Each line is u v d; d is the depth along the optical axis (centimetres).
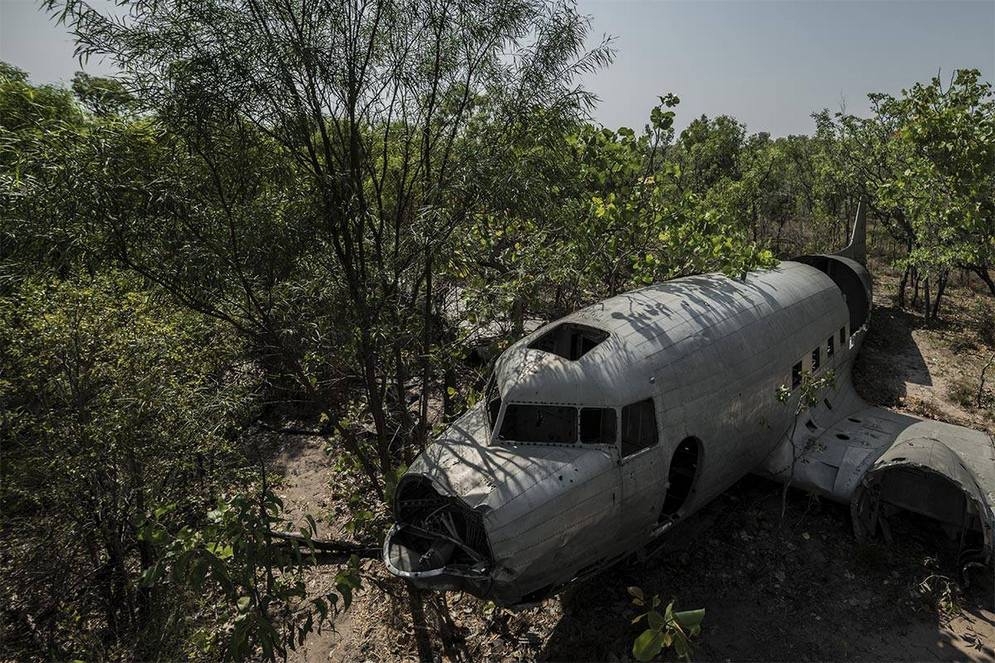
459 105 825
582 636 781
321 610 623
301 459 1330
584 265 1059
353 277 751
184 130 644
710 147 2767
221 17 647
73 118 744
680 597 843
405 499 735
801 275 1165
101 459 783
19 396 805
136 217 645
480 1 736
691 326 845
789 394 884
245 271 735
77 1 581
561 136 843
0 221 574
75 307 796
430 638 812
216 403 826
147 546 871
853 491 898
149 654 770
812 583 856
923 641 747
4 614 856
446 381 1209
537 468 668
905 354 1722
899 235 2052
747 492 1075
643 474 721
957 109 955
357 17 721
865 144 1952
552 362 748
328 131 788
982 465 888
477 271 1108
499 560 625
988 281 1292
